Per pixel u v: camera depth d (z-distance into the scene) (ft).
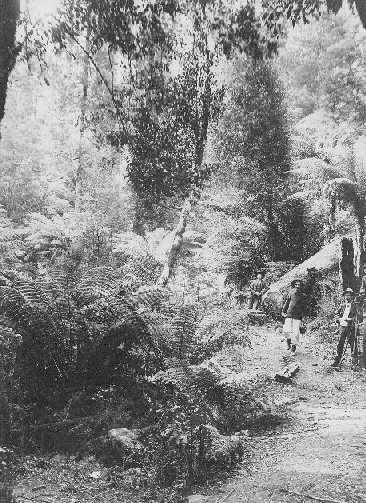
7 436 14.61
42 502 11.68
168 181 23.63
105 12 17.19
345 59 56.39
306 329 42.04
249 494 11.84
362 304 30.63
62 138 56.54
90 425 16.08
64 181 59.67
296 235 59.00
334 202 44.75
